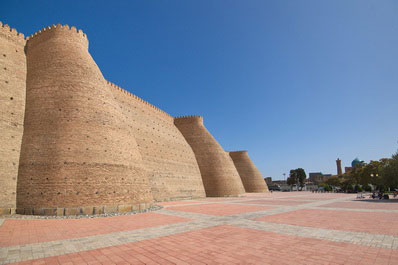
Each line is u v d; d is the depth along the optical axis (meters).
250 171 68.81
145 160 33.12
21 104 21.33
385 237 9.85
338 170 120.81
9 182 18.14
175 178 38.06
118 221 14.59
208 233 10.85
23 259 7.28
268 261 6.93
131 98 37.53
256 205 25.03
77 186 18.08
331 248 8.24
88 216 16.75
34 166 18.45
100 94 22.91
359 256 7.34
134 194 20.98
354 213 17.73
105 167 19.73
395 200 32.28
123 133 23.11
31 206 17.39
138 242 9.28
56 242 9.33
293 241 9.26
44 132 19.56
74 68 22.52
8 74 21.73
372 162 62.34
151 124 39.88
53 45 23.58
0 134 19.00
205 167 47.75
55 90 21.22
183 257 7.39
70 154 18.80
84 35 26.25
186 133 50.88
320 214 17.22
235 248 8.33
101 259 7.26
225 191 45.84
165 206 24.41
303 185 107.00
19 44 24.53
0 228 12.33
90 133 20.28
